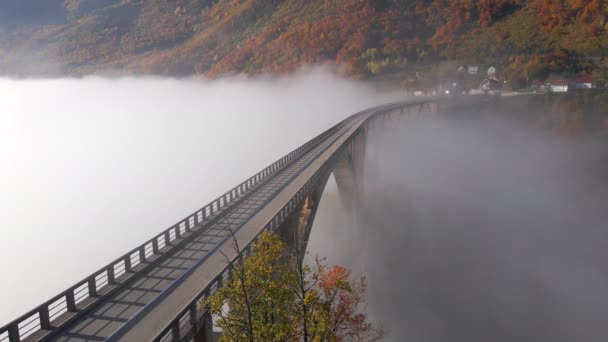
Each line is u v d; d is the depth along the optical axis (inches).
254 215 1221.7
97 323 645.9
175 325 583.5
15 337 552.4
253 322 551.2
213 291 730.2
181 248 973.2
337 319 647.8
